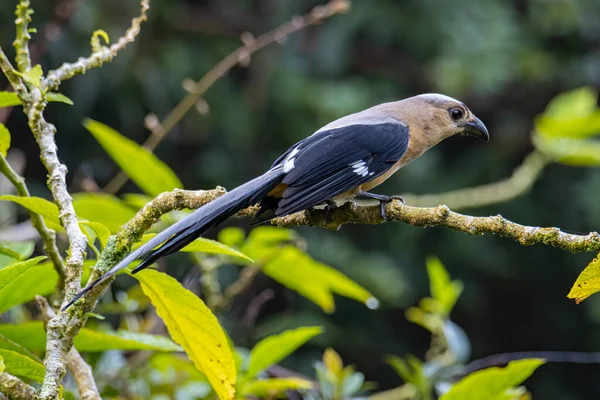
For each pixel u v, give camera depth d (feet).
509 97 59.26
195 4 55.21
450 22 54.90
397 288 49.55
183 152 53.72
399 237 54.75
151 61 49.03
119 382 19.58
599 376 59.88
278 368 21.48
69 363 14.39
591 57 59.00
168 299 13.69
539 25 57.82
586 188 56.29
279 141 53.36
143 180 20.54
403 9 55.11
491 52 54.65
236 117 51.78
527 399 19.07
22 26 14.78
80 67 14.89
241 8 54.49
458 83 54.44
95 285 12.01
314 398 19.97
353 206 16.11
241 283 20.51
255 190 15.51
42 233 14.33
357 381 19.61
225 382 14.62
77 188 40.40
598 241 12.20
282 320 39.29
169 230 13.01
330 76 55.88
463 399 16.28
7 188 26.50
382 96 55.67
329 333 47.88
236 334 27.07
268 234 19.54
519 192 28.78
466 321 62.34
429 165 55.06
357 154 19.11
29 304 24.03
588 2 58.03
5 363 12.39
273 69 52.39
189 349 14.44
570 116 29.07
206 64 51.42
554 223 57.00
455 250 55.16
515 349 62.08
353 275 49.11
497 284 61.46
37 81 14.03
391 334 55.11
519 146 58.75
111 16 46.60
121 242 13.10
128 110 48.78
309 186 17.11
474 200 28.66
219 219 13.76
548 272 59.88
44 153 14.01
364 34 57.52
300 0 54.60
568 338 61.36
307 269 19.88
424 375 20.45
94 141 49.11
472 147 59.21
